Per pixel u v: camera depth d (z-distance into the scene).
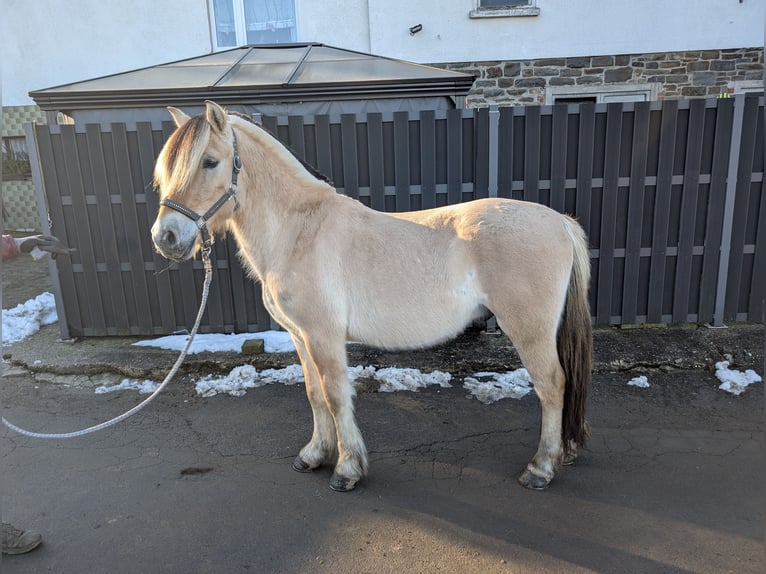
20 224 9.96
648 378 3.71
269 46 6.65
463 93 4.83
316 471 2.77
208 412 3.44
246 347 4.16
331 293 2.41
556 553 2.13
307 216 2.49
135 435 3.17
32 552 2.22
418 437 3.07
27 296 6.06
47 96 4.66
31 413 3.47
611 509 2.38
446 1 7.63
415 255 2.40
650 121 4.11
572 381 2.47
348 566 2.10
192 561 2.15
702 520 2.29
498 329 4.44
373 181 4.32
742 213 4.23
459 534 2.26
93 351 4.33
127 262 4.50
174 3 8.30
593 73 7.70
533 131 4.16
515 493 2.52
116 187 4.37
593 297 4.44
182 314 4.61
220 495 2.58
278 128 4.25
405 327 2.43
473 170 4.31
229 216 2.43
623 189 4.25
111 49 8.57
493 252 2.34
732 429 3.04
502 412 3.33
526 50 7.71
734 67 7.55
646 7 7.42
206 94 4.76
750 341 4.04
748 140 4.09
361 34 8.00
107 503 2.54
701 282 4.34
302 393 3.66
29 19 8.56
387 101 4.93
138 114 4.92
